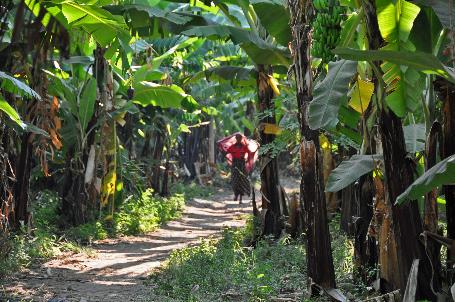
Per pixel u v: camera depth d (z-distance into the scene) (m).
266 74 13.91
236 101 29.42
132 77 16.25
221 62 22.75
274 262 11.38
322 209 8.73
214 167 36.19
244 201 29.53
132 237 16.89
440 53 8.26
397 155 7.38
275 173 14.48
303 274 10.35
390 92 7.38
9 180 13.58
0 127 10.85
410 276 7.29
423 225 7.96
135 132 23.70
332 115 7.38
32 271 11.67
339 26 8.36
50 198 18.45
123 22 9.38
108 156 16.30
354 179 8.17
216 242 14.12
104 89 15.35
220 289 9.84
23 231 13.46
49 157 17.98
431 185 6.30
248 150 24.81
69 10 8.77
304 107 8.70
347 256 10.84
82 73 16.09
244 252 13.36
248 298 9.05
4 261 11.27
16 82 9.34
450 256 7.36
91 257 13.55
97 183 15.88
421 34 7.88
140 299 9.50
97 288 10.50
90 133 15.91
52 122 12.71
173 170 30.11
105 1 11.44
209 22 12.39
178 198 25.20
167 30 11.98
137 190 20.38
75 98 15.62
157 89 16.34
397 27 7.34
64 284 10.74
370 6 7.32
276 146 13.13
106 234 16.36
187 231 18.80
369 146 8.99
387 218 8.36
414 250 7.41
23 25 4.20
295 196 14.40
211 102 29.55
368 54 6.29
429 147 7.60
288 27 11.76
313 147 8.72
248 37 12.41
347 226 13.24
